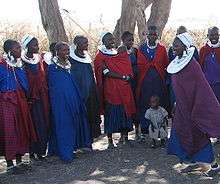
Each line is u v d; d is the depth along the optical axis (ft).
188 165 19.40
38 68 20.49
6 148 19.26
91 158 21.33
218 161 20.24
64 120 20.90
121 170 19.79
